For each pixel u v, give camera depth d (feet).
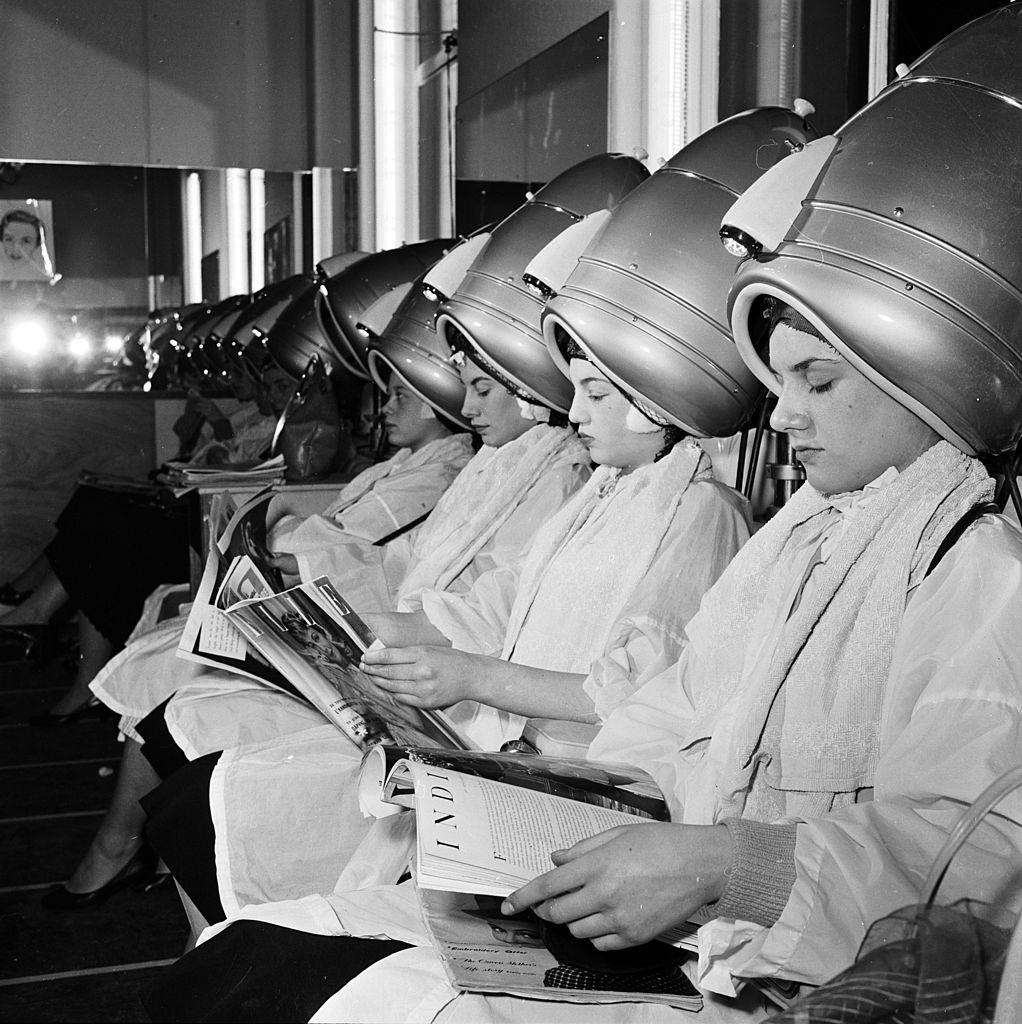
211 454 12.69
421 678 4.41
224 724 5.66
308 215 16.02
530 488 6.10
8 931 6.51
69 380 14.85
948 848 2.19
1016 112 3.10
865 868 2.73
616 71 8.54
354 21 15.76
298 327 11.25
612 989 2.96
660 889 2.80
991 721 2.84
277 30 15.67
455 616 5.44
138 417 14.89
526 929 3.16
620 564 4.66
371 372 8.58
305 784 5.13
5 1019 5.58
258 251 15.72
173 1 15.29
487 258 5.84
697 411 4.49
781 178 3.35
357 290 9.66
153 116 15.30
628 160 6.02
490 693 4.41
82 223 15.03
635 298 4.44
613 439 4.82
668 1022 2.99
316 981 3.20
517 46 11.42
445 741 4.33
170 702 5.86
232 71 15.60
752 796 3.35
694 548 4.55
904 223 3.07
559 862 2.90
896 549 3.17
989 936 2.23
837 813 2.87
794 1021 2.21
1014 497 3.47
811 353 3.22
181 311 15.28
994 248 3.03
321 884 5.15
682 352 4.41
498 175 12.15
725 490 4.77
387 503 7.76
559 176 5.96
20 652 12.62
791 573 3.57
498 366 5.79
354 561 7.30
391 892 3.67
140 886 6.99
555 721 4.58
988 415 3.09
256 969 3.29
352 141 16.26
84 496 10.31
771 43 7.19
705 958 2.83
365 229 16.05
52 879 7.22
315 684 4.43
